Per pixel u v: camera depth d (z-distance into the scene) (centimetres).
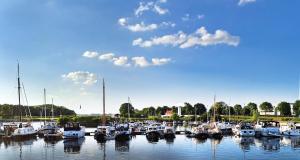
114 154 7350
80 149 8188
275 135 11031
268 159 6700
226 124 13712
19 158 6969
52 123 13800
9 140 9756
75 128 10212
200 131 10856
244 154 7331
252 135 11131
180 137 11206
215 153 7481
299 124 12912
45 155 7306
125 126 10656
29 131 10312
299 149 8106
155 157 6944
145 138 10938
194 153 7488
